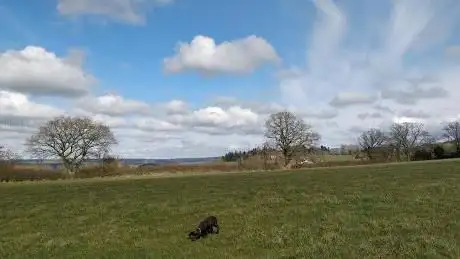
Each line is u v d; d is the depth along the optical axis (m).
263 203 27.48
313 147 118.00
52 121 113.75
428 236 17.56
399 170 47.31
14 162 88.69
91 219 25.42
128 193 36.41
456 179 34.44
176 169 88.94
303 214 23.34
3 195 39.22
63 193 38.88
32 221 25.89
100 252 18.56
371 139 147.62
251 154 112.44
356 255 15.95
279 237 18.89
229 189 36.09
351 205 25.02
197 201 29.88
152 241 19.86
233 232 20.39
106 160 100.81
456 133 152.88
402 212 22.53
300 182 39.03
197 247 18.44
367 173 45.53
